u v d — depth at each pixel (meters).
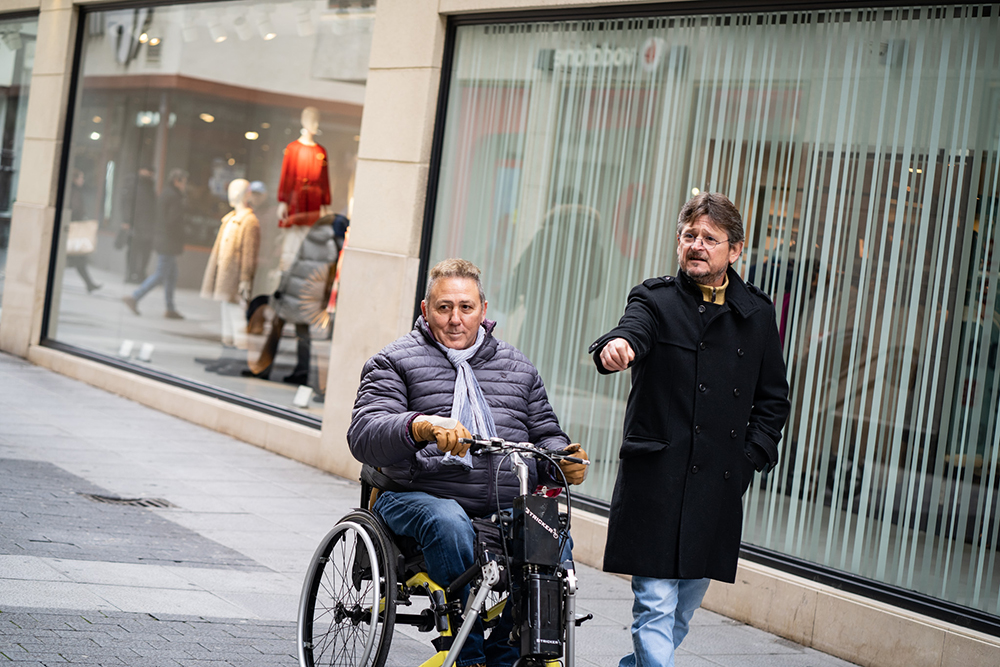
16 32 12.73
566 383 7.11
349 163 9.07
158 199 11.02
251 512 6.85
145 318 11.03
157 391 10.30
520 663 3.40
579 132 7.14
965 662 5.00
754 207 6.20
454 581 3.61
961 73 5.44
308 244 9.42
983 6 5.38
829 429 5.80
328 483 8.01
